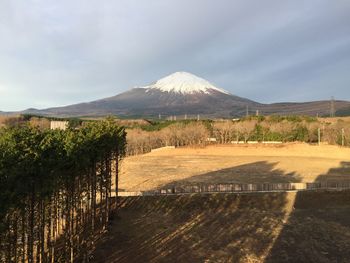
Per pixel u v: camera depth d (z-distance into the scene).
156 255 26.56
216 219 35.56
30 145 17.53
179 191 42.47
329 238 30.84
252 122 99.44
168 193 41.09
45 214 20.69
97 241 28.48
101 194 31.45
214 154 86.38
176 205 38.78
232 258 26.47
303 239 30.56
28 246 18.16
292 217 36.56
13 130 18.08
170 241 29.50
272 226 33.78
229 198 40.47
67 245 23.28
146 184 49.72
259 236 31.14
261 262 25.91
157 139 96.81
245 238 30.62
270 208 39.31
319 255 27.28
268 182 50.34
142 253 26.77
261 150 88.00
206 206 38.94
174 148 92.19
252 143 94.75
